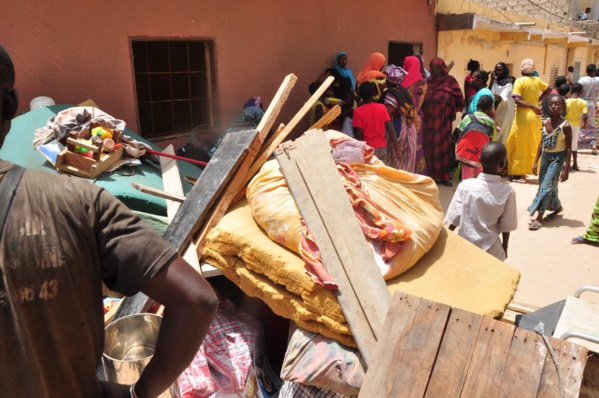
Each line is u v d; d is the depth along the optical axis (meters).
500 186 3.59
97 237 1.11
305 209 2.72
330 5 7.89
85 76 4.95
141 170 4.13
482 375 1.80
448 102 8.15
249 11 6.56
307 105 3.78
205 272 2.92
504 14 13.23
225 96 6.44
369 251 2.59
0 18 4.26
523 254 5.49
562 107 6.05
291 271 2.54
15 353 0.98
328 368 2.35
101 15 4.98
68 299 1.05
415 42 10.28
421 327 1.95
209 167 3.46
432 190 3.14
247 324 3.02
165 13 5.55
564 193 8.02
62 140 3.92
